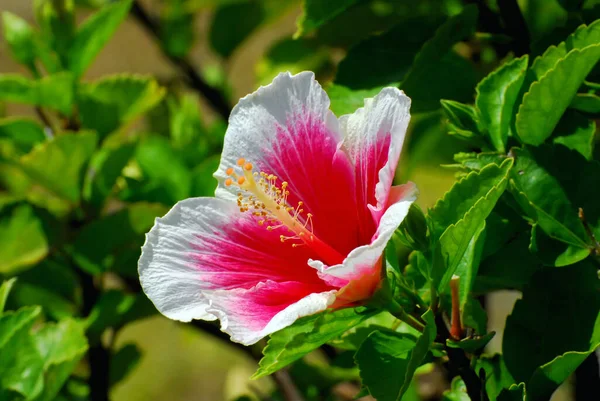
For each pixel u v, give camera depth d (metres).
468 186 1.18
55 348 1.30
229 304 1.16
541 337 1.20
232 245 1.19
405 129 1.15
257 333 1.15
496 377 1.20
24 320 1.28
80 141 1.35
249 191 1.19
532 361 1.19
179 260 1.18
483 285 1.23
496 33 1.27
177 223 1.19
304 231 1.18
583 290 1.19
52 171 1.36
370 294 1.16
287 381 1.36
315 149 1.19
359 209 1.19
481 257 1.21
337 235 1.19
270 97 1.20
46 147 1.35
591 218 1.19
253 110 1.20
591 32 1.20
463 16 1.24
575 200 1.19
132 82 1.38
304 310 1.14
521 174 1.20
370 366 1.16
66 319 1.31
